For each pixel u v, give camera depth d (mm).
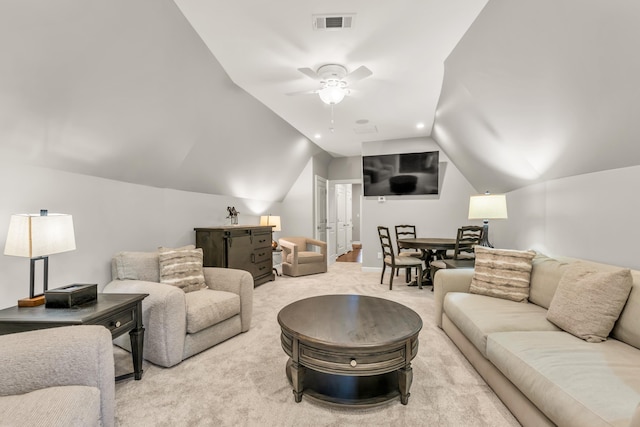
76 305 1828
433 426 1592
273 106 3930
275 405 1775
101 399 1352
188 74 2660
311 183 6523
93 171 2600
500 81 2387
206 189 4340
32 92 1786
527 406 1490
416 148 5742
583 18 1454
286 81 3168
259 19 2164
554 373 1355
